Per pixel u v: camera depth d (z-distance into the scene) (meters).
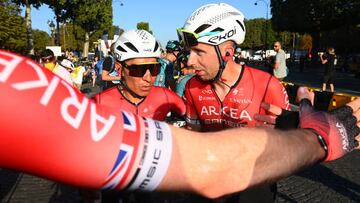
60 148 0.58
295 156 0.69
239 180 0.65
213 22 1.87
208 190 0.66
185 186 0.65
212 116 2.21
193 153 0.65
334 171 4.96
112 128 0.63
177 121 2.89
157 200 3.20
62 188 4.23
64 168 0.59
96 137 0.61
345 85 20.50
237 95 2.09
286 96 2.14
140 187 0.64
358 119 0.81
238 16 1.95
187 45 1.95
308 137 0.73
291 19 43.84
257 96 2.07
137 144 0.63
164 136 0.66
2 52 0.59
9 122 0.54
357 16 38.09
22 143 0.55
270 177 0.67
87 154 0.59
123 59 2.40
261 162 0.67
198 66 1.98
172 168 0.64
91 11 38.09
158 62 2.49
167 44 7.32
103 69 7.03
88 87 17.98
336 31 50.12
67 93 0.61
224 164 0.65
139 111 2.56
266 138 0.69
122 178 0.62
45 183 4.39
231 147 0.67
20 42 27.27
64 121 0.58
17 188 4.22
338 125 0.78
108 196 1.87
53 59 6.62
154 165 0.63
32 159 0.57
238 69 2.07
